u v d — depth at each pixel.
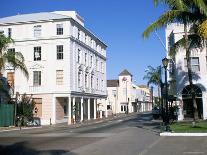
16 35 52.22
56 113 50.62
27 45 51.75
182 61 39.75
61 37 50.62
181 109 39.78
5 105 41.44
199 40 27.53
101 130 31.28
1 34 36.88
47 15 53.22
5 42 36.59
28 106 43.72
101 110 69.25
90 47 60.25
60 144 19.22
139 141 19.45
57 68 50.62
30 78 51.28
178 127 27.14
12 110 42.34
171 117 40.84
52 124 47.56
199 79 39.16
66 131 31.47
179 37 39.91
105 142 19.52
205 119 38.34
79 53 55.12
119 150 15.66
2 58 37.19
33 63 51.44
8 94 44.56
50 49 51.03
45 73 50.91
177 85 39.91
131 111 102.19
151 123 40.53
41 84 50.94
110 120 55.22
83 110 57.56
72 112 51.34
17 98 44.88
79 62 54.75
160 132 24.31
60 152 15.55
